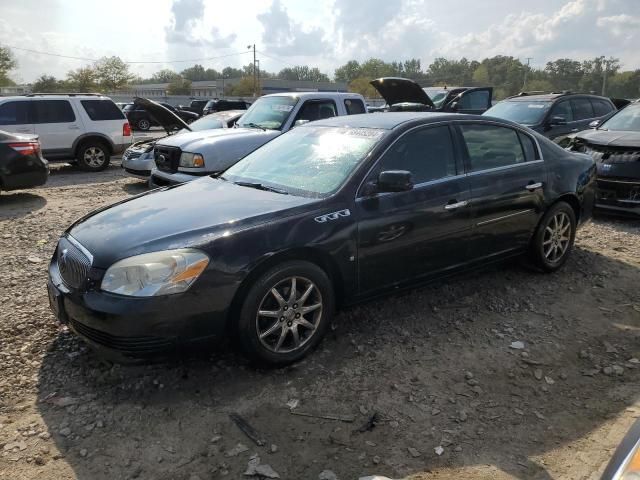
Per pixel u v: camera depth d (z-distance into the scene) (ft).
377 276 12.97
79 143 43.32
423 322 14.23
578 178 17.81
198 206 12.17
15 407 10.41
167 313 10.15
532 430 10.09
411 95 40.29
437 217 13.73
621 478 6.17
